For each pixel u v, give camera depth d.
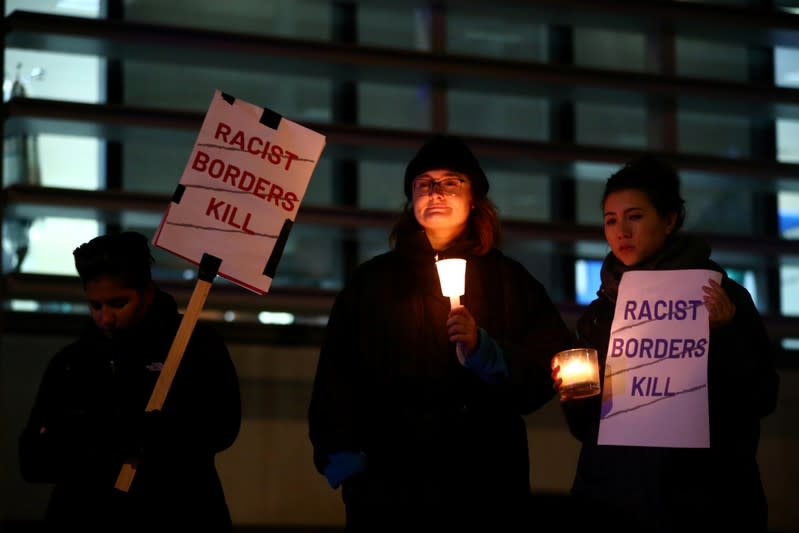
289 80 7.23
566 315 7.03
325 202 7.17
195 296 4.48
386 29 7.46
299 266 6.99
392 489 4.39
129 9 7.06
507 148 7.10
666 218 4.58
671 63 7.66
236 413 4.55
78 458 4.29
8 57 6.79
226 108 4.66
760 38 7.80
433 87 7.20
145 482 4.36
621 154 7.29
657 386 4.38
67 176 6.76
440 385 4.46
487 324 4.64
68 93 6.89
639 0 7.54
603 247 7.17
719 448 4.35
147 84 6.99
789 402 6.88
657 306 4.45
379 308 4.62
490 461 4.43
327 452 4.53
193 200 4.57
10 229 6.55
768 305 7.54
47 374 4.51
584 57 7.85
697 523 4.28
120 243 4.43
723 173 7.36
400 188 7.32
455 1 7.32
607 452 4.46
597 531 4.44
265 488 6.28
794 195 7.84
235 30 7.22
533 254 7.42
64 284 6.33
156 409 4.27
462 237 4.82
